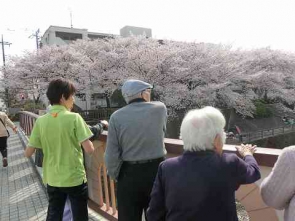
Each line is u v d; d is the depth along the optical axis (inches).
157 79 778.8
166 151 84.6
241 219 71.3
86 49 1053.8
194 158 52.0
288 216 46.9
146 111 75.0
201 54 857.5
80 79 929.5
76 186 87.0
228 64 872.3
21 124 527.8
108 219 121.2
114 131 76.0
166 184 53.1
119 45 1023.0
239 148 64.2
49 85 88.6
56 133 85.3
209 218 48.7
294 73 1223.5
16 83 1016.2
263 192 50.1
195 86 851.4
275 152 61.7
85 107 1213.7
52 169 87.7
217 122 52.2
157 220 56.5
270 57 1133.1
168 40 968.3
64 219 92.4
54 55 989.8
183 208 50.1
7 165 244.2
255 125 1027.9
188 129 52.6
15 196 169.5
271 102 1272.1
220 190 49.0
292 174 45.1
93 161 129.3
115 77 840.3
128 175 75.7
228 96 905.5
